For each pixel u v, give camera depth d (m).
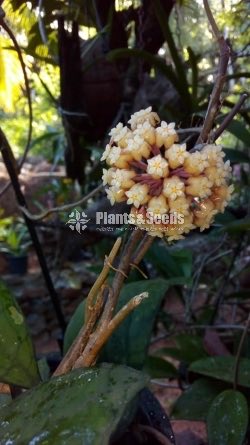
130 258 0.23
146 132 0.20
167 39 0.42
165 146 0.19
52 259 1.24
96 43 0.54
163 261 0.49
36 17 0.48
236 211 0.51
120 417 0.18
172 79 0.44
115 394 0.19
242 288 0.62
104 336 0.22
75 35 0.49
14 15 0.49
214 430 0.30
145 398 0.27
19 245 1.30
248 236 0.52
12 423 0.20
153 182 0.19
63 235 0.59
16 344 0.24
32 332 1.09
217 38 0.24
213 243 0.69
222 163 0.20
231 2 0.51
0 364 0.24
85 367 0.21
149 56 0.42
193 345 0.45
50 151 1.29
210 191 0.20
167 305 0.81
